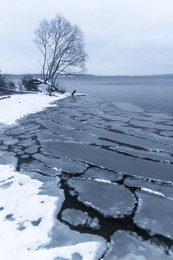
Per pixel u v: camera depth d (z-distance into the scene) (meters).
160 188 3.59
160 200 3.21
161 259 2.08
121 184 3.72
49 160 4.70
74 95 22.09
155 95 21.78
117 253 2.15
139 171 4.28
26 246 2.20
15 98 15.35
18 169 4.17
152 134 7.19
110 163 4.66
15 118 9.10
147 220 2.71
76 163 4.60
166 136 6.95
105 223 2.62
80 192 3.38
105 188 3.55
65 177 3.90
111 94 23.56
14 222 2.57
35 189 3.40
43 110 11.96
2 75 20.08
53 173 4.05
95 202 3.11
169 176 4.07
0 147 5.52
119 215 2.80
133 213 2.85
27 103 13.20
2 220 2.60
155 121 9.33
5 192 3.27
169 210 2.95
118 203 3.10
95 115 10.75
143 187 3.62
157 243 2.30
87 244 2.26
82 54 23.70
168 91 27.48
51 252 2.14
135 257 2.11
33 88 24.59
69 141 6.22
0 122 8.20
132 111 12.09
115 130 7.70
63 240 2.31
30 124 8.27
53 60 23.28
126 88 35.88
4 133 6.90
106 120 9.52
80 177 3.93
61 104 14.87
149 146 5.91
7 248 2.16
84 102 16.19
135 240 2.34
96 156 5.08
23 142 5.99
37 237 2.34
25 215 2.72
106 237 2.38
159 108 13.16
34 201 3.05
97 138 6.62
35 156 4.92
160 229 2.54
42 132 7.11
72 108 13.01
